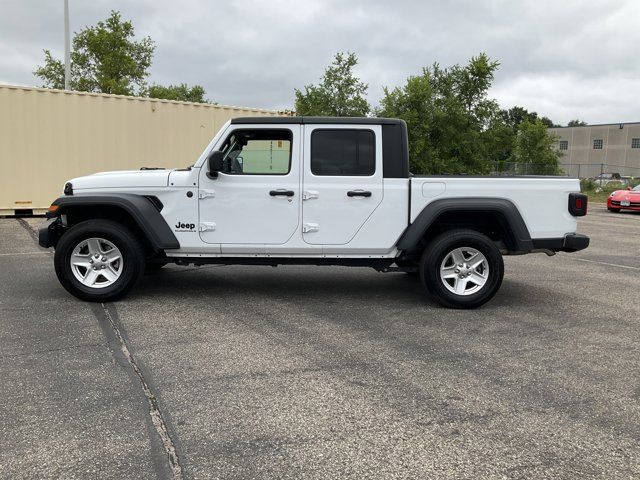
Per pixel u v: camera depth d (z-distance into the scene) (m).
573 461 2.81
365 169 5.71
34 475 2.61
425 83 23.16
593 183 34.69
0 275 7.04
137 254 5.72
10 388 3.58
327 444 2.94
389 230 5.75
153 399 3.45
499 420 3.24
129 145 13.16
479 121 25.38
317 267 8.09
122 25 29.42
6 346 4.38
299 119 5.67
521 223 5.64
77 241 5.62
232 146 5.71
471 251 5.71
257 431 3.06
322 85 23.58
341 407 3.38
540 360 4.27
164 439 2.96
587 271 8.27
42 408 3.30
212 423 3.15
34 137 12.11
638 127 68.62
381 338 4.76
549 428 3.16
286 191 5.67
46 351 4.28
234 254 5.83
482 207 5.58
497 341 4.74
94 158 12.77
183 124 13.84
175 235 5.75
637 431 3.14
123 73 29.39
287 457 2.80
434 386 3.73
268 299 6.09
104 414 3.24
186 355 4.25
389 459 2.80
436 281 5.68
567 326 5.23
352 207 5.71
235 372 3.92
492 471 2.71
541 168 37.34
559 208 5.75
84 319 5.14
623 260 9.42
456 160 24.02
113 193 5.71
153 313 5.41
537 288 6.98
